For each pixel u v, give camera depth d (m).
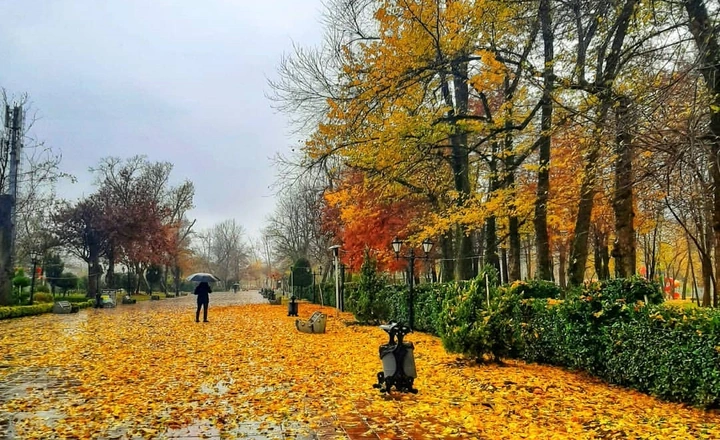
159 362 10.59
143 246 47.06
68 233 40.59
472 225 16.23
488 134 15.64
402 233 21.08
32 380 8.67
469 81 12.81
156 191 56.53
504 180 16.53
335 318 24.22
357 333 17.02
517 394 7.64
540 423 6.16
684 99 8.77
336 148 15.07
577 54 11.71
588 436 5.64
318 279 49.12
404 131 13.88
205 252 108.44
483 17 12.83
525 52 13.64
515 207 15.65
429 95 15.84
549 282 14.46
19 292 28.77
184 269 72.50
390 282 27.67
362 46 14.69
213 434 5.70
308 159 15.91
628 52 11.17
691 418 6.47
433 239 22.14
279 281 78.19
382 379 7.89
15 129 27.33
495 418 6.35
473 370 9.71
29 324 20.34
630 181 10.89
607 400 7.45
